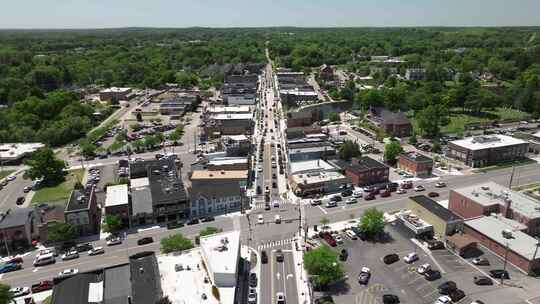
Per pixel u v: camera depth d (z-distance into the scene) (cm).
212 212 13225
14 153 18975
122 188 13688
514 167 16762
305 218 12650
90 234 12038
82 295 8088
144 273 8569
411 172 16138
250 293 8981
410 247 10831
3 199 14550
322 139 19000
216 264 8625
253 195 14450
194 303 7862
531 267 9488
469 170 16550
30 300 9012
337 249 10781
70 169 17500
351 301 8812
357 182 14900
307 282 9550
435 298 8850
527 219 10925
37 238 11812
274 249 10944
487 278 9294
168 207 12681
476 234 10838
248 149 18088
